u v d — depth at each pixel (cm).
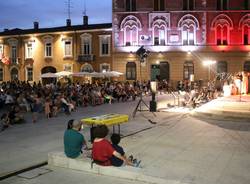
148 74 4675
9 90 2667
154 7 4703
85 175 910
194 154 1091
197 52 4650
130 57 4681
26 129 1600
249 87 2639
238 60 4634
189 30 4675
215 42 4641
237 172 905
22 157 1085
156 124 1683
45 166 1001
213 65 4641
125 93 3147
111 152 902
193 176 868
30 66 5172
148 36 4684
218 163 989
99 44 4797
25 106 2281
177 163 986
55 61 5028
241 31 4628
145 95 3675
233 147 1185
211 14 4647
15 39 5234
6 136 1431
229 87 2523
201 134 1426
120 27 4703
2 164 1010
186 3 4672
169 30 4675
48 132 1512
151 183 847
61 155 990
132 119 1855
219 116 1833
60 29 4978
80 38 4888
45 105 2025
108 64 4762
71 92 2670
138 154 1088
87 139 1317
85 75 4003
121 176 881
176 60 4666
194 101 2394
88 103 2727
